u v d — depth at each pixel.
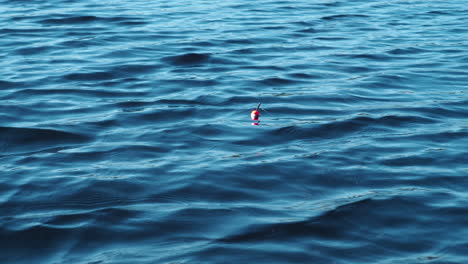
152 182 6.25
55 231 5.23
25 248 4.97
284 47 12.70
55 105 8.87
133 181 6.27
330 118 8.38
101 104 8.95
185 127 7.97
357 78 10.52
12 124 8.02
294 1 18.27
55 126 7.95
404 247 5.00
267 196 5.97
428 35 14.09
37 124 8.03
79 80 10.16
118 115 8.43
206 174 6.44
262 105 8.96
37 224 5.34
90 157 6.94
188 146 7.32
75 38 13.10
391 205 5.73
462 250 4.96
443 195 5.98
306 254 4.86
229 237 5.12
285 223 5.36
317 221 5.40
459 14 16.64
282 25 14.84
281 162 6.79
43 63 11.16
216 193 6.01
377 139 7.59
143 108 8.76
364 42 13.30
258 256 4.82
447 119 8.43
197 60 11.54
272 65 11.27
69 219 5.45
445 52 12.45
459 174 6.52
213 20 15.27
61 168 6.62
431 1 18.67
